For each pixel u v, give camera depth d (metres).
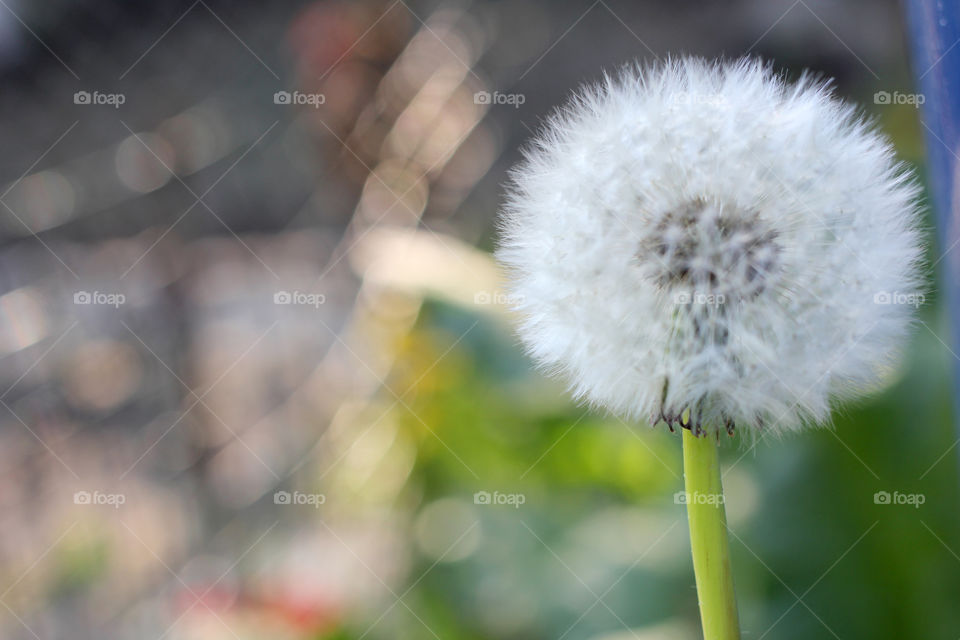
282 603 0.39
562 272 0.22
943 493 0.31
